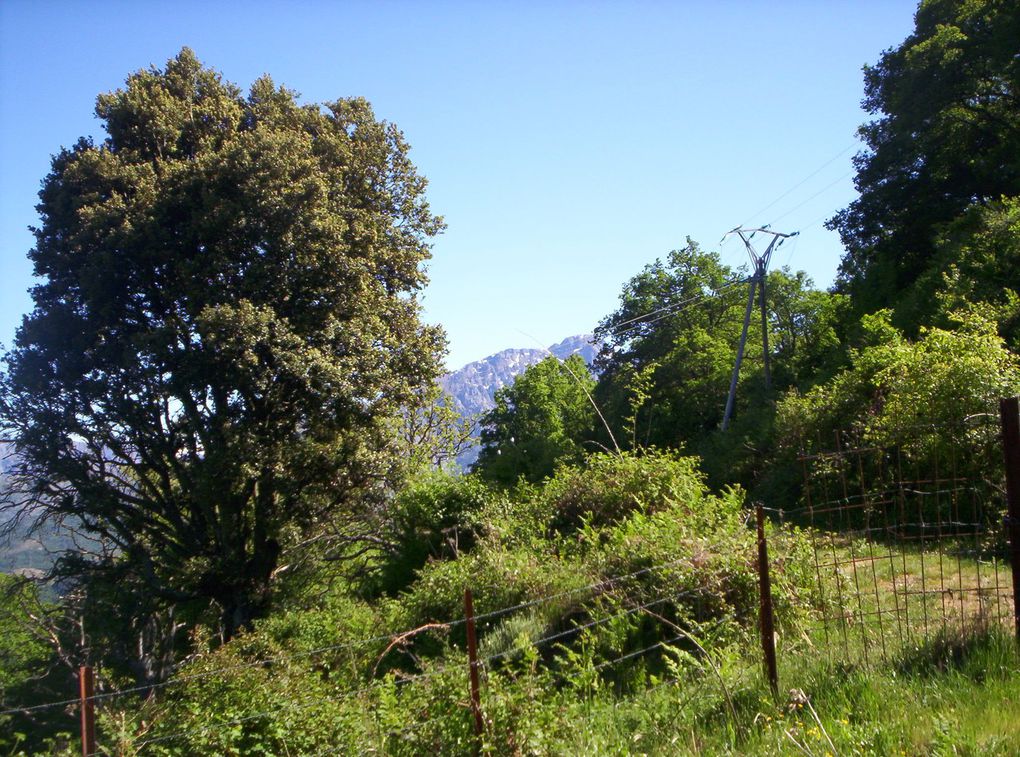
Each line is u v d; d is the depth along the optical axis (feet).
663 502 41.39
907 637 18.31
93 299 69.00
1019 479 16.65
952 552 30.63
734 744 15.31
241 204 70.03
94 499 71.15
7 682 71.05
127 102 75.20
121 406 71.20
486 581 33.73
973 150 95.25
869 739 13.76
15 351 71.87
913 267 98.78
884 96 105.60
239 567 73.77
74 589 76.89
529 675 18.79
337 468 74.43
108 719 22.86
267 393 72.28
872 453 43.19
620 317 135.23
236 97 83.46
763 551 17.74
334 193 78.48
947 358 41.42
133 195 72.33
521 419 135.74
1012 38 81.10
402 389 76.79
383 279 84.94
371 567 76.33
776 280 132.67
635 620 25.44
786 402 65.31
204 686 27.37
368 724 18.78
